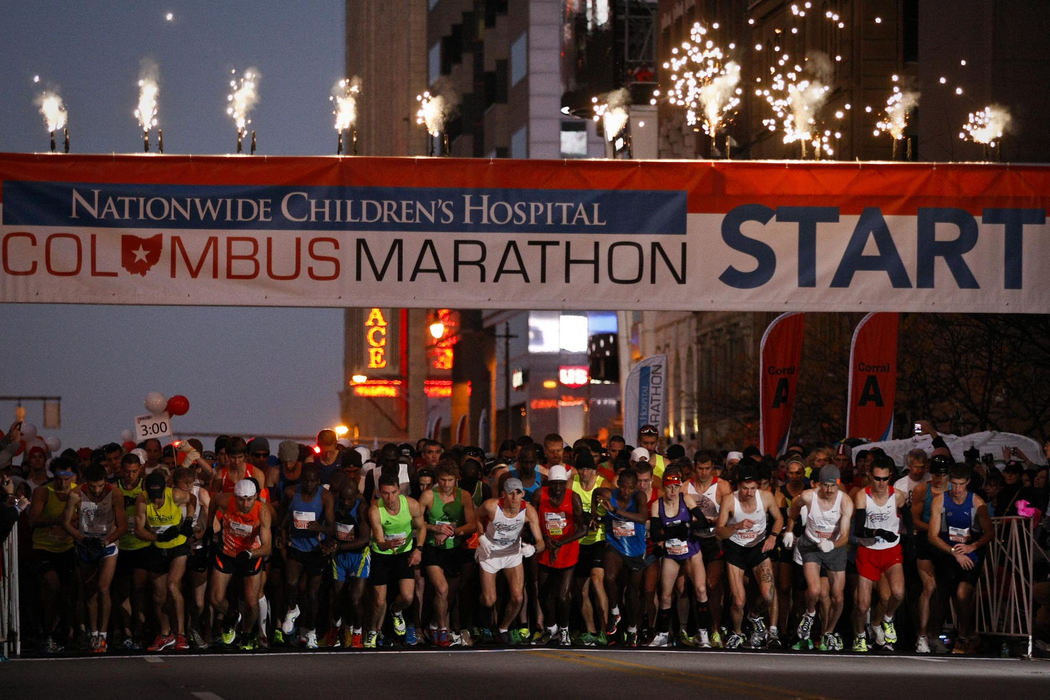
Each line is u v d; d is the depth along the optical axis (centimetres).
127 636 4375
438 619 4244
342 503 4134
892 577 4278
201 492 4241
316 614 4228
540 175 5041
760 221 5091
